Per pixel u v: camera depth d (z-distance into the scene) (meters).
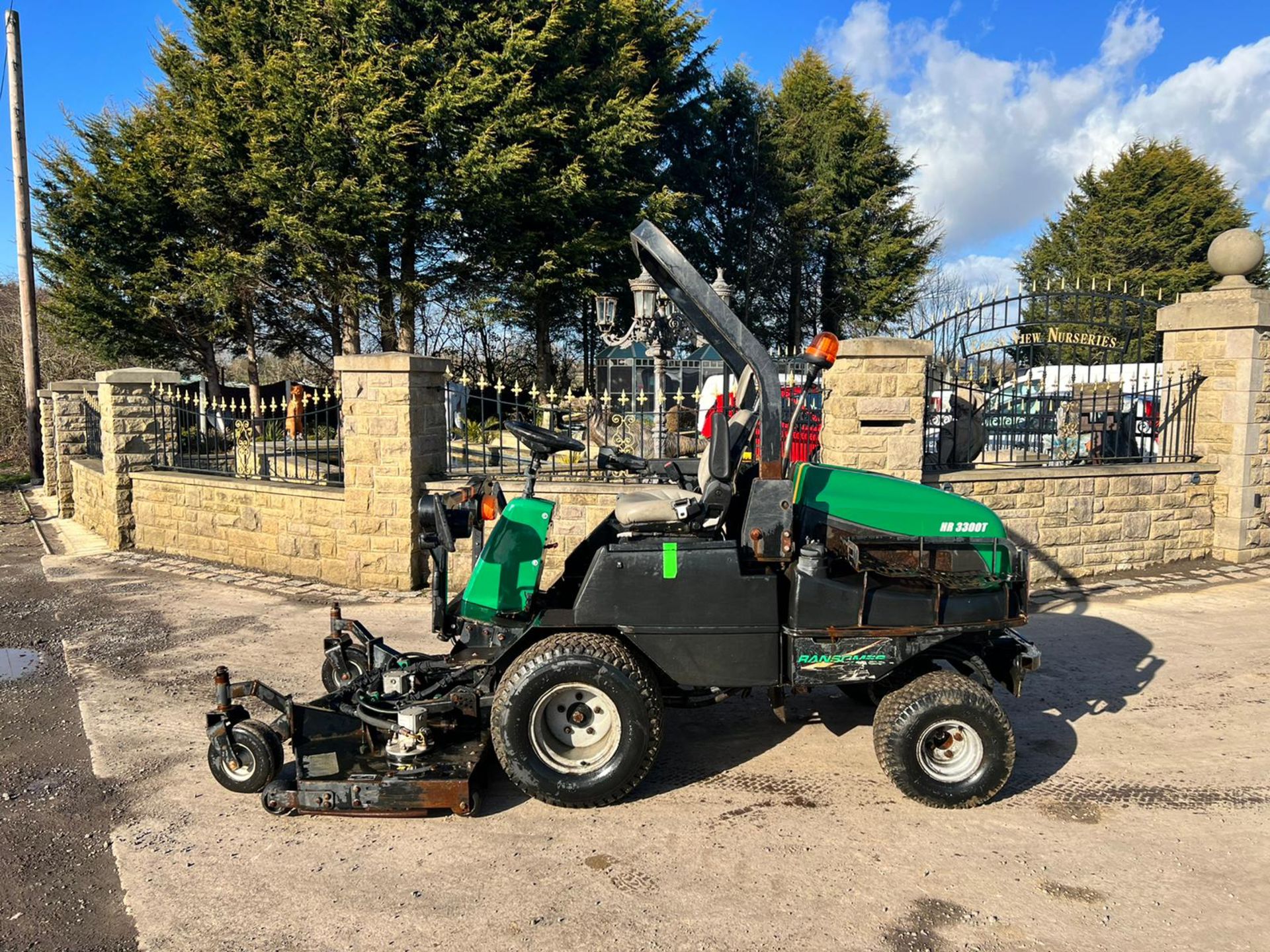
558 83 18.12
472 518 4.15
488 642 4.11
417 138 17.00
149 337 20.23
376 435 7.69
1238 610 7.00
